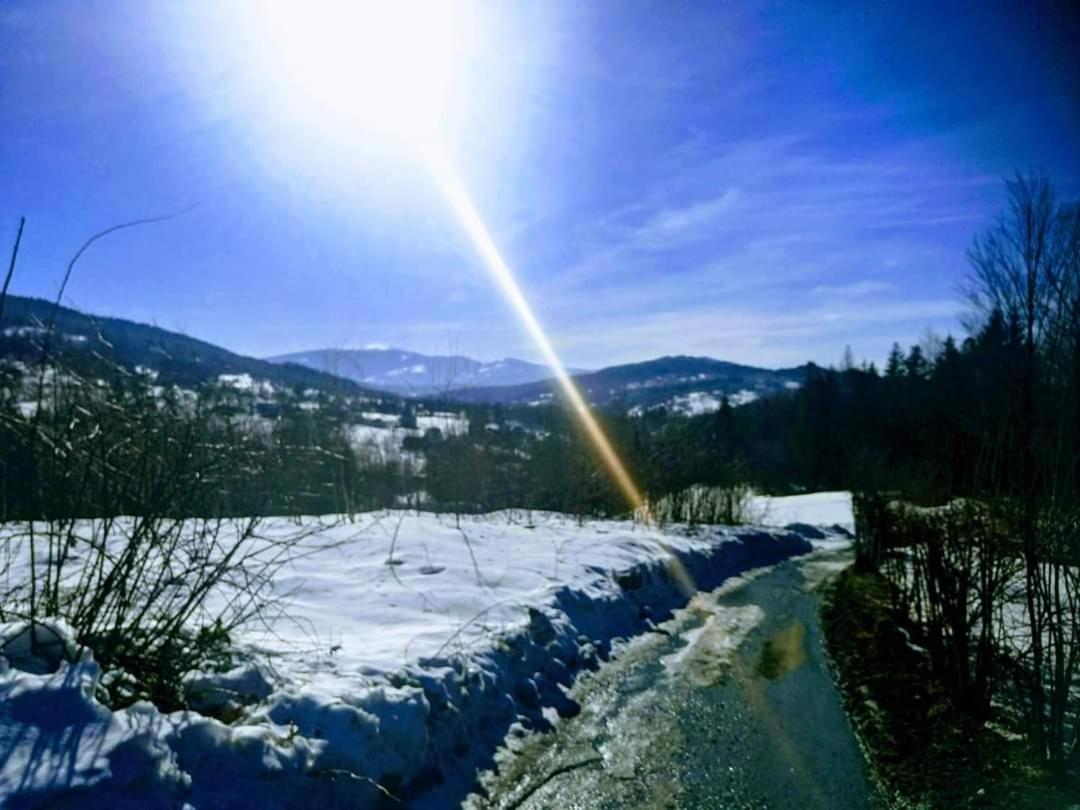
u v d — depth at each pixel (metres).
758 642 7.98
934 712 5.41
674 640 7.87
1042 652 4.46
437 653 4.64
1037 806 3.80
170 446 3.74
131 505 3.58
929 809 4.06
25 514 3.45
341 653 4.33
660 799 4.20
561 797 4.17
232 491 4.70
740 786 4.39
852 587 11.45
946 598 5.89
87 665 2.82
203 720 2.95
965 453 5.91
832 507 26.19
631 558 9.64
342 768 3.30
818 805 4.17
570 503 14.32
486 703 4.75
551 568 7.94
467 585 6.56
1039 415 4.34
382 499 11.10
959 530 5.91
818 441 40.41
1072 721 4.76
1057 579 4.22
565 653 6.11
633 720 5.43
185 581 3.94
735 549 14.70
